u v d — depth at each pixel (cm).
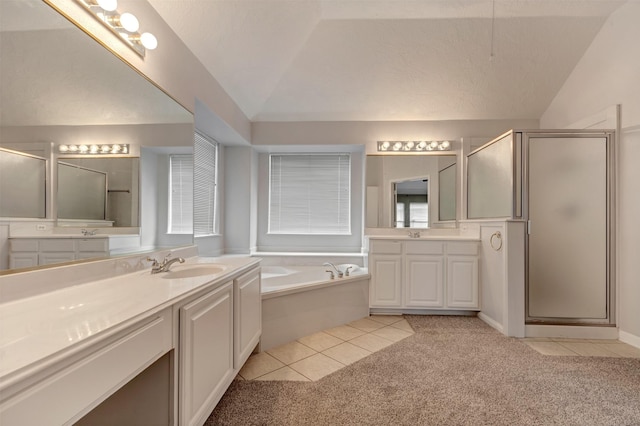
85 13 132
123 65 155
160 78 186
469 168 357
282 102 356
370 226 378
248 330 191
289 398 165
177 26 199
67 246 123
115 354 81
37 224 110
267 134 385
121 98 154
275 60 292
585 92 292
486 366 204
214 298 142
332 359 215
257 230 426
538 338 256
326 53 304
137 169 168
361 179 422
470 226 332
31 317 86
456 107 352
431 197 371
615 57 260
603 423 146
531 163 269
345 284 296
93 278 134
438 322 297
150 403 111
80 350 69
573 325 259
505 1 255
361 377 188
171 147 199
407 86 333
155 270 158
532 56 299
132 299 105
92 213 136
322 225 427
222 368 150
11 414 56
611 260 259
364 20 276
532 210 268
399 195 375
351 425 144
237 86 299
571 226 265
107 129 145
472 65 310
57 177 118
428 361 211
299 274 337
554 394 171
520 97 337
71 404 68
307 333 263
